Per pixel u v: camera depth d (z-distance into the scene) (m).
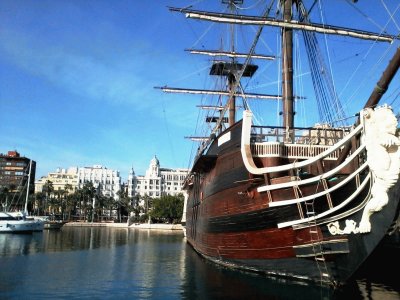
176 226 118.62
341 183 17.34
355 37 25.34
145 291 18.97
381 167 15.55
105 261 31.17
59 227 110.56
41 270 25.98
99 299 17.27
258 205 20.36
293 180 18.92
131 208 178.88
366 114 16.16
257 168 19.66
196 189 36.31
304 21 26.73
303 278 19.62
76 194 176.50
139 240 61.00
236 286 19.42
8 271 25.42
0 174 166.50
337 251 17.78
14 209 142.88
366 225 16.52
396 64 15.34
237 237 22.84
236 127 22.53
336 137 22.20
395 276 21.39
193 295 17.84
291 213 19.05
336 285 18.27
